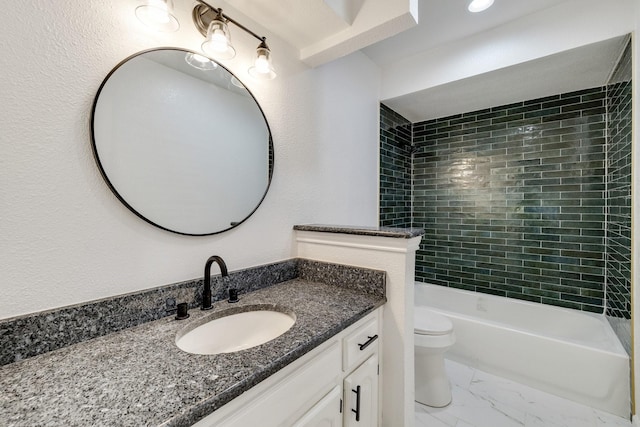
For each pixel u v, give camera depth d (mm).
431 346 1594
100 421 472
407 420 1188
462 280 2684
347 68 1951
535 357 1747
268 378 669
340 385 934
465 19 1755
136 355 699
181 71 1023
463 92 2197
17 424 467
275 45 1375
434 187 2840
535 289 2322
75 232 782
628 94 1562
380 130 2395
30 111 705
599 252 2066
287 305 1059
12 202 684
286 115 1456
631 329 1498
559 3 1621
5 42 671
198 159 1079
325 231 1372
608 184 2002
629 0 1452
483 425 1457
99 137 820
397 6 1160
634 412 1441
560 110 2201
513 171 2410
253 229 1296
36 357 689
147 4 824
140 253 920
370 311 1049
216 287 1103
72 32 771
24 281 701
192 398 530
